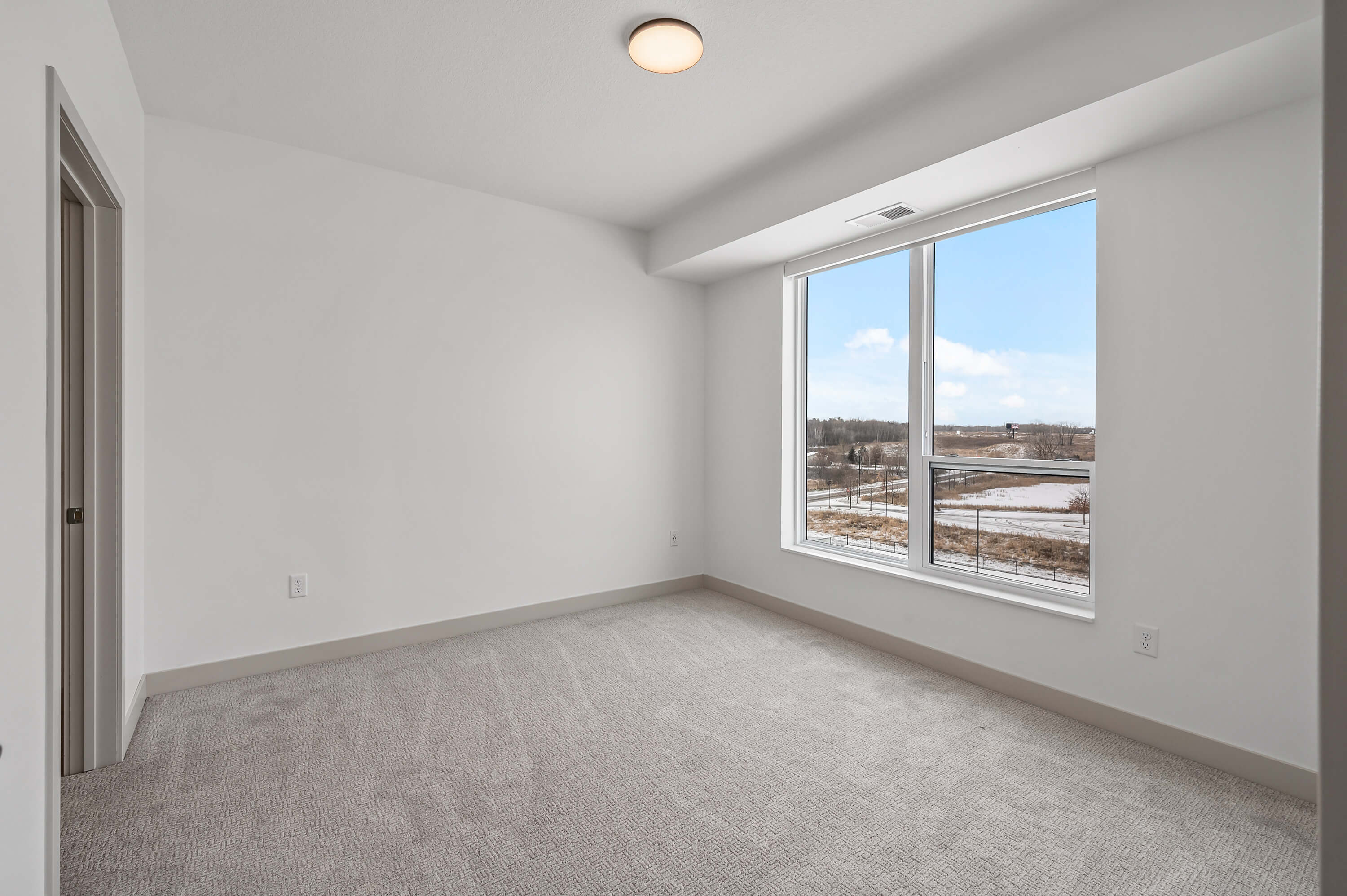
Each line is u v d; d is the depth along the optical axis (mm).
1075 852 1862
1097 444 2607
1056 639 2750
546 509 4055
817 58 2459
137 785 2176
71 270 2230
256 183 3102
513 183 3650
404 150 3250
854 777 2242
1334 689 334
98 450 2266
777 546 4203
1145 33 2045
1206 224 2309
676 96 2734
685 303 4707
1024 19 2217
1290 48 1851
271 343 3139
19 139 1321
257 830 1945
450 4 2176
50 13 1534
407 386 3535
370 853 1852
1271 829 1961
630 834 1940
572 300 4148
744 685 3029
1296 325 2115
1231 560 2258
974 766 2316
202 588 2980
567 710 2754
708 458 4805
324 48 2420
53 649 1467
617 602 4375
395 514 3506
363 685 2996
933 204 3131
